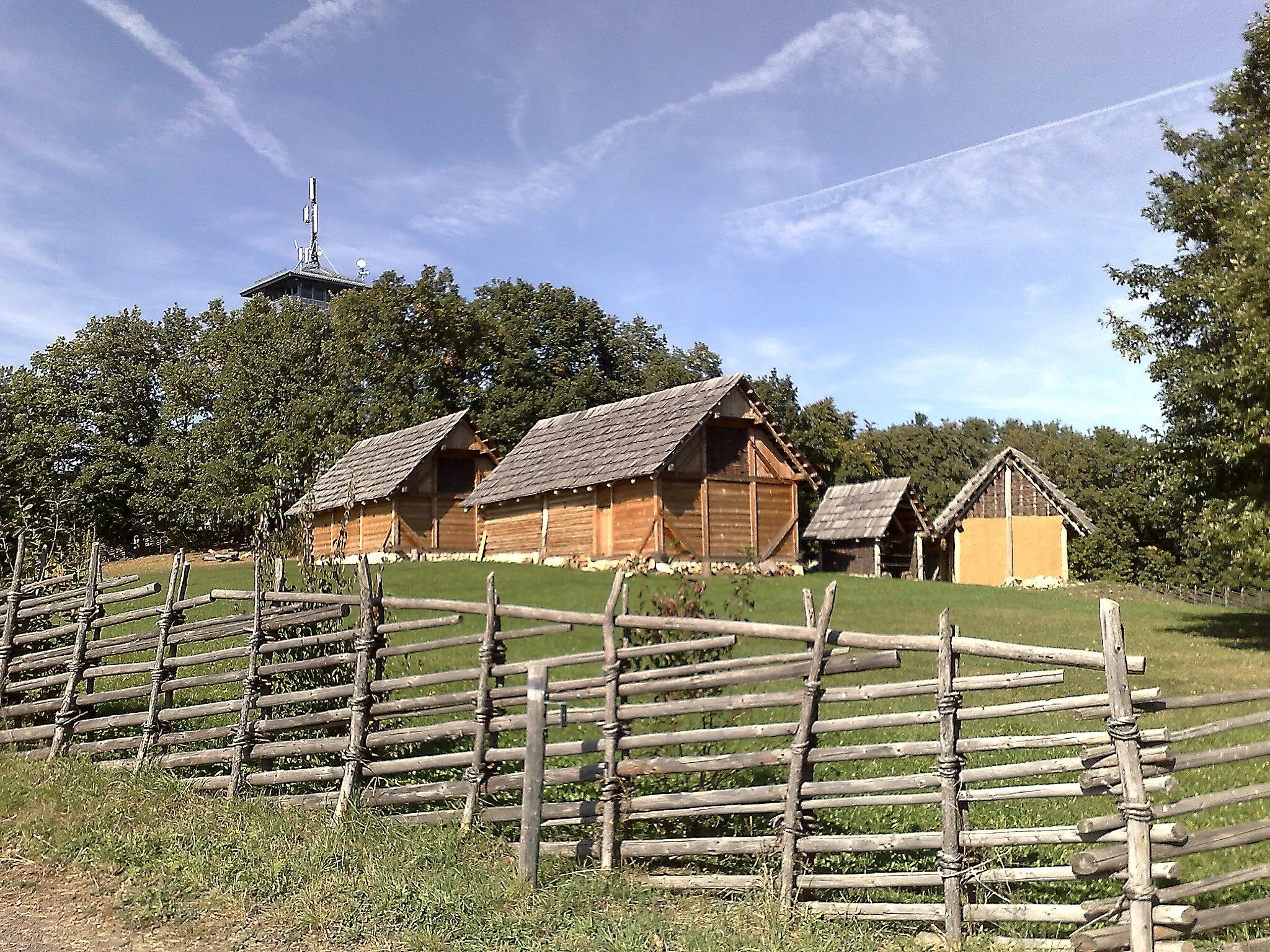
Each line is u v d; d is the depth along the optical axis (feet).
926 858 22.85
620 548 101.04
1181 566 135.85
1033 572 140.36
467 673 26.11
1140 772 17.44
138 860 23.79
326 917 20.66
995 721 39.06
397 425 176.96
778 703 21.83
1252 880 18.51
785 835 21.26
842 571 143.23
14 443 163.63
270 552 38.37
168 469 173.78
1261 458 64.75
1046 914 18.57
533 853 21.97
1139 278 74.13
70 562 46.93
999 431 268.00
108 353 191.31
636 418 110.11
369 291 191.31
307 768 29.55
